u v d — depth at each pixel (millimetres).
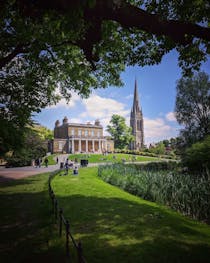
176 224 6844
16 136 12445
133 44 7914
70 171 24906
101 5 3664
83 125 79250
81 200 10289
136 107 124625
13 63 11203
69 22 3877
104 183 16375
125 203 9781
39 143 37250
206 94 31625
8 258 4840
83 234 6078
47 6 3791
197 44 6523
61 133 81938
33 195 11906
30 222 7352
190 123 32031
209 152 16141
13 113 11930
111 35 7473
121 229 6391
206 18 5566
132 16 3850
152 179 12047
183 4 5230
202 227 6879
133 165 28828
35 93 11617
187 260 4547
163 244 5324
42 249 5270
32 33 7238
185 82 33281
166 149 94438
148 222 7031
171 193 10102
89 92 13117
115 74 10906
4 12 5809
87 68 11258
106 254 4836
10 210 8922
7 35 8039
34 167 32219
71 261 4605
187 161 17812
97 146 80250
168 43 5711
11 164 33781
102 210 8500
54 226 6789
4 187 14531
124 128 87125
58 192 12453
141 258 4637
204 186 8938
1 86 11336
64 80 13203
